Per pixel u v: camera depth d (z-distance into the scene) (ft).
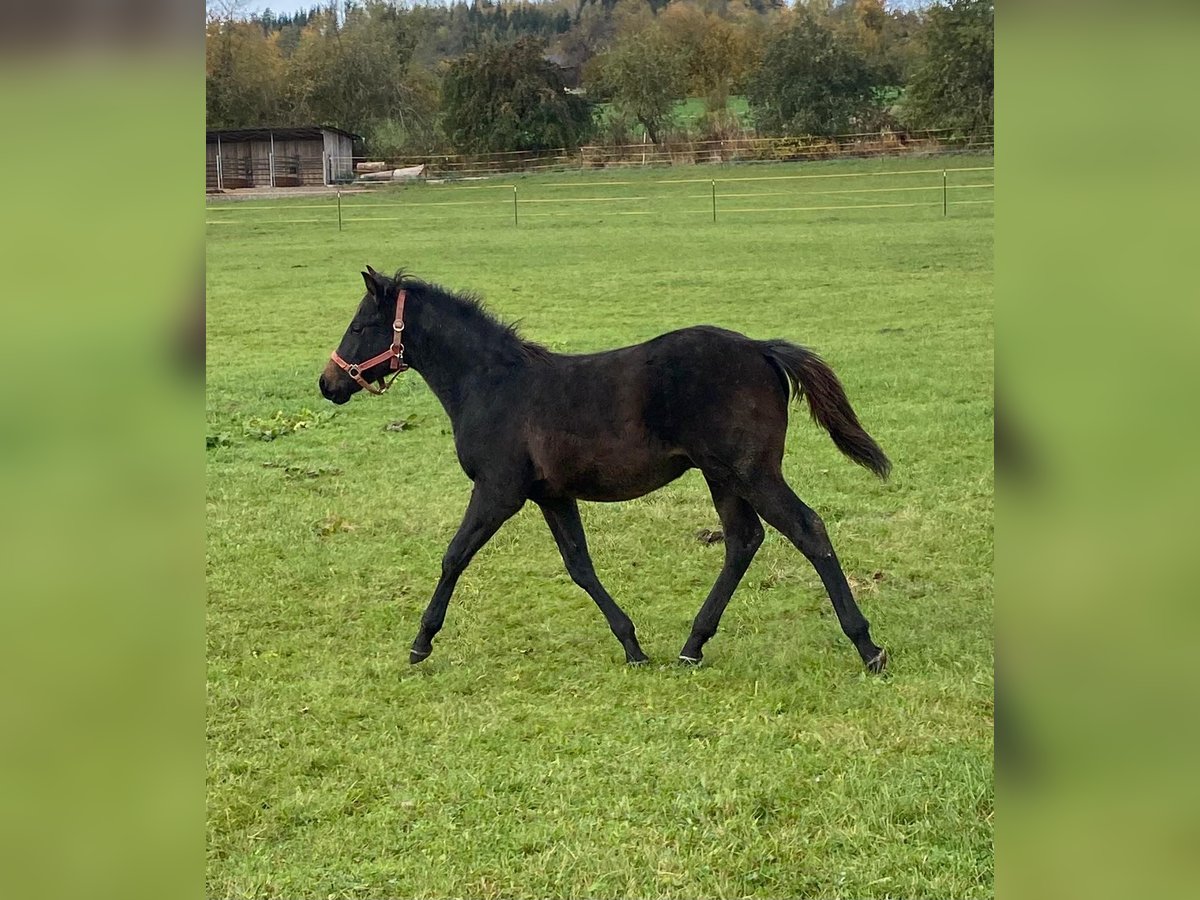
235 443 32.30
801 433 31.22
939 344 42.96
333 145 132.57
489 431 17.37
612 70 143.33
